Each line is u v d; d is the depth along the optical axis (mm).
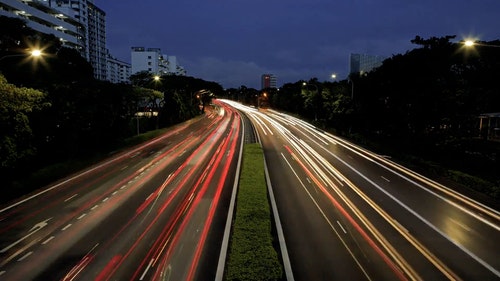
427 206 21391
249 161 34031
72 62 47312
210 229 17531
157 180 27391
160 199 22453
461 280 12961
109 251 15141
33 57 34812
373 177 28719
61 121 31078
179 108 72562
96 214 19703
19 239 16422
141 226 17922
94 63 128625
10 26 34250
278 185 26172
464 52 35688
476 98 31922
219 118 89625
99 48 133125
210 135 57000
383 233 17219
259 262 13586
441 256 14844
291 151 41906
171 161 35062
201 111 110250
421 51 36594
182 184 26203
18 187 24406
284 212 20234
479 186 24438
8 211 20219
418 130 36750
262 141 50438
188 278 12914
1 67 28828
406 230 17625
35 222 18516
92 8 126000
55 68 39094
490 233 17328
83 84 35688
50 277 13070
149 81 83188
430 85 33719
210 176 28781
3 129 23016
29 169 29406
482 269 13781
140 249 15328
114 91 40312
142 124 62281
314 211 20406
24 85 28547
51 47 41188
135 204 21453
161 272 13352
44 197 22875
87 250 15242
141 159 36000
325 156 38531
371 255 14867
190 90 96250
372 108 46812
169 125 69812
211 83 121250
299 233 17172
